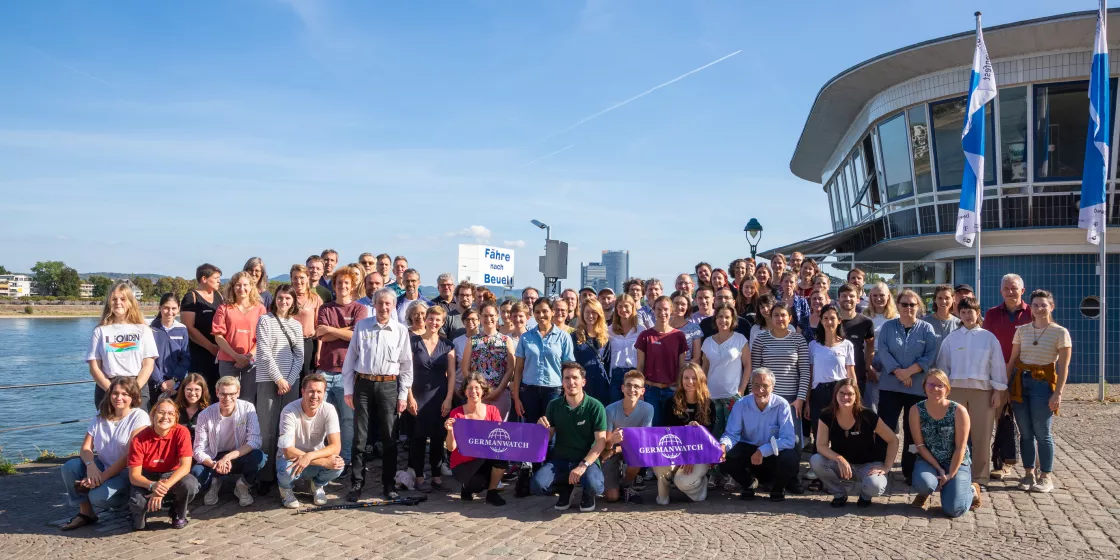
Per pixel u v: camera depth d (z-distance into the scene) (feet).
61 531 20.93
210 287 27.09
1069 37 49.37
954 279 59.06
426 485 26.08
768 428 24.00
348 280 27.12
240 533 20.57
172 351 27.12
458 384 27.81
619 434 23.48
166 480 20.75
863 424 23.29
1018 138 52.54
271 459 24.89
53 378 99.19
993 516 21.35
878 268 59.77
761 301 27.35
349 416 26.37
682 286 33.88
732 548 18.83
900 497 23.72
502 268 60.13
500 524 21.47
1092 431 33.19
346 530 20.83
